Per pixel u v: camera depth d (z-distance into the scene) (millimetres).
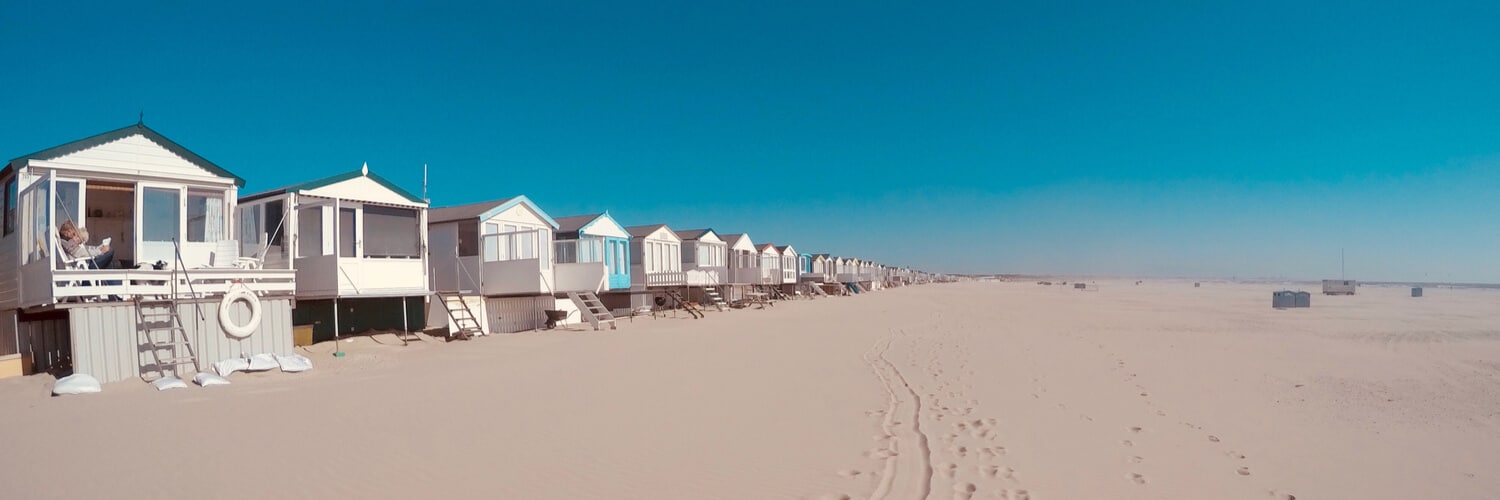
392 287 18141
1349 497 7469
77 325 12094
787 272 56969
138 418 9414
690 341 20312
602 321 24844
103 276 12539
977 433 9555
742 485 7035
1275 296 46562
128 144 14922
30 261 13500
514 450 8070
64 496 6340
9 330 14836
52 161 13812
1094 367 16453
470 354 16938
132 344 12703
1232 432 10164
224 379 12398
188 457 7566
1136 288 109938
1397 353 20422
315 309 17891
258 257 16469
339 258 16828
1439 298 66125
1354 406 12453
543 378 13148
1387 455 9172
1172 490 7379
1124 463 8312
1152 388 13742
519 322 24297
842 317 32500
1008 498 6902
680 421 9711
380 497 6453
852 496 6785
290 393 11391
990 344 21281
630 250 35000
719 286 41656
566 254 28031
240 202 17859
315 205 16750
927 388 13102
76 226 13914
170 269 13633
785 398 11609
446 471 7250
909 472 7641
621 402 10930
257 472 7086
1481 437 10250
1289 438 9914
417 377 13164
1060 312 39594
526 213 24453
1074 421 10484
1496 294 84312
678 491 6816
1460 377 15906
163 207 14898
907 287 107062
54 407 10188
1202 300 59312
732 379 13406
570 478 7125
